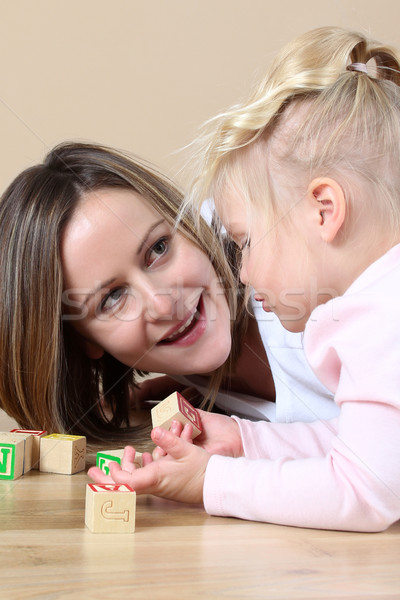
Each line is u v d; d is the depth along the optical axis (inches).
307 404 47.9
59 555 26.0
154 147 91.0
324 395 47.5
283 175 38.8
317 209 37.6
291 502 29.8
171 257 45.9
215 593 22.5
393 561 26.0
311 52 41.2
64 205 45.3
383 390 29.6
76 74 89.4
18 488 37.6
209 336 47.8
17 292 47.0
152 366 48.4
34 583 23.1
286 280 39.3
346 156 37.4
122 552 26.5
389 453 29.0
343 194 36.9
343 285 38.3
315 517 29.5
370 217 37.2
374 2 85.2
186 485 32.4
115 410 55.0
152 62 90.6
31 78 87.7
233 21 90.0
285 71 41.0
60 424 50.0
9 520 31.0
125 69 90.3
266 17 89.4
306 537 28.7
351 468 29.2
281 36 89.1
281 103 40.1
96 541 27.9
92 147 49.3
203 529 29.7
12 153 85.6
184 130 90.6
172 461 32.6
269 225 39.4
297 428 38.8
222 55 90.5
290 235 38.7
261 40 89.8
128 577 23.8
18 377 48.7
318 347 34.2
